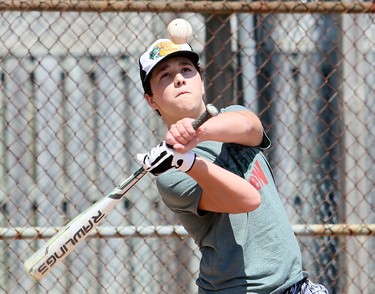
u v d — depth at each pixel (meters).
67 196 24.83
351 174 22.61
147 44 25.00
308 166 25.19
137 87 24.28
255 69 24.45
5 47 22.50
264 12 19.84
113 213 24.86
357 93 22.69
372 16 21.14
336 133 25.00
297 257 11.82
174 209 12.12
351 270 22.48
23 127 24.81
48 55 24.48
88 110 25.22
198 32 22.38
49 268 11.65
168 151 10.88
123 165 25.20
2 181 24.53
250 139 11.98
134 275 22.92
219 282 11.72
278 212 11.95
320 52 24.00
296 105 25.06
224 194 11.08
